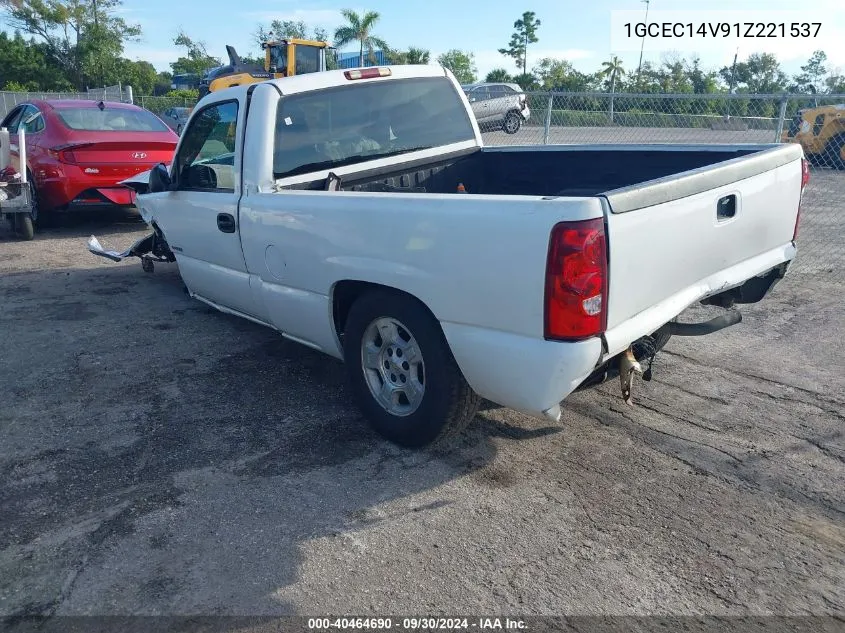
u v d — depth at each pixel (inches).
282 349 210.7
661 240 122.4
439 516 128.0
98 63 2037.4
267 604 107.3
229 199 181.8
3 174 354.9
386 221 135.8
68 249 350.9
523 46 2431.1
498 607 106.2
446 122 211.6
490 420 163.0
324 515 128.7
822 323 226.1
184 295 269.4
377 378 154.4
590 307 112.0
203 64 2407.7
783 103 328.2
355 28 1745.8
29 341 219.8
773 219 153.9
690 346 207.6
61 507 131.9
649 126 431.5
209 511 130.2
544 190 209.3
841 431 156.7
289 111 176.2
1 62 1941.4
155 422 164.9
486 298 121.4
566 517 127.3
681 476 139.7
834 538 121.0
